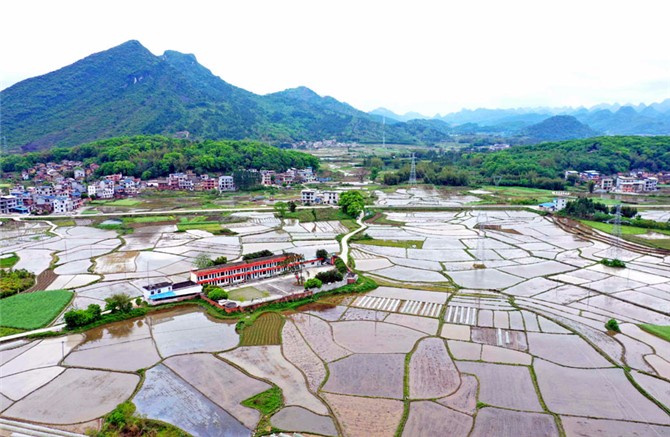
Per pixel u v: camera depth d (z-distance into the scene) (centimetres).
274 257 11119
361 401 5753
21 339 7488
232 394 5922
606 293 9844
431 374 6425
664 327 8012
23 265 11762
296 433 5094
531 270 11638
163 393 5956
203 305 9025
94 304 8431
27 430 5197
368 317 8512
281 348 7231
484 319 8412
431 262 12412
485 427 5238
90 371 6525
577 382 6225
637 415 5494
